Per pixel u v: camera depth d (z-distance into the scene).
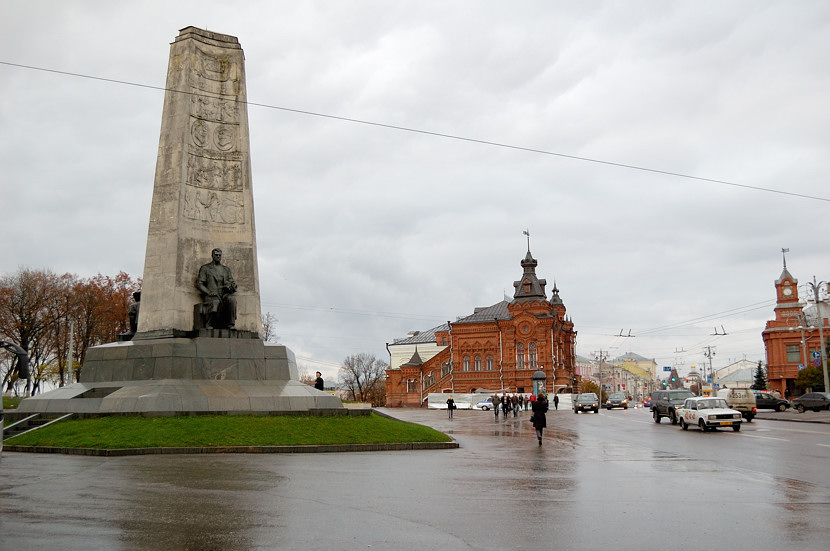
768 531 10.76
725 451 25.16
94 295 79.50
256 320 32.34
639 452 24.98
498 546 9.70
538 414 28.58
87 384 30.09
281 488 14.67
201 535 10.03
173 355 29.03
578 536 10.36
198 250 31.42
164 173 31.45
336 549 9.40
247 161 33.16
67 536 9.83
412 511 12.24
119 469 17.69
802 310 90.81
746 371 167.38
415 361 102.94
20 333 77.44
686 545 9.83
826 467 19.77
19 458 20.48
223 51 33.28
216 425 24.80
